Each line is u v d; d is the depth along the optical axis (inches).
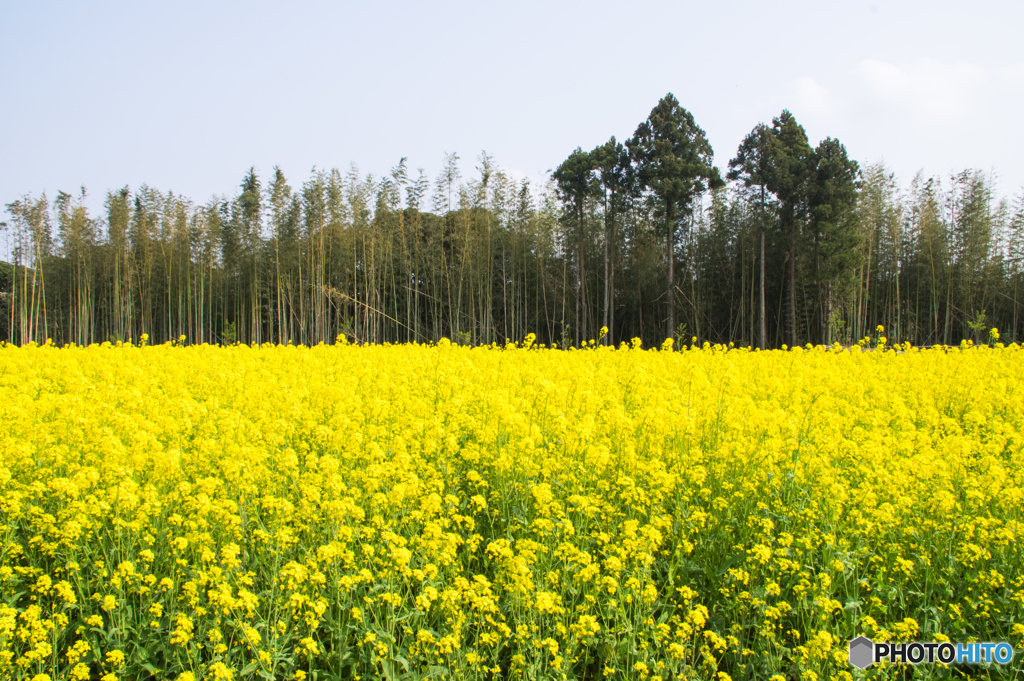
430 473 216.4
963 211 1515.7
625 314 1898.4
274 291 1681.8
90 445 219.6
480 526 198.1
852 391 336.8
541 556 171.3
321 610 145.5
